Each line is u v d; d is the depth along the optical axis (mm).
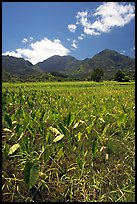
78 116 5707
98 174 3326
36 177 2662
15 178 3080
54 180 3275
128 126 5336
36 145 4012
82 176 3266
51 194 2979
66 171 3383
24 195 2971
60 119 5230
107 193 2863
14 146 3137
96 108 6406
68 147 3971
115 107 7375
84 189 2965
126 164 3623
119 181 3254
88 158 3699
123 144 4059
